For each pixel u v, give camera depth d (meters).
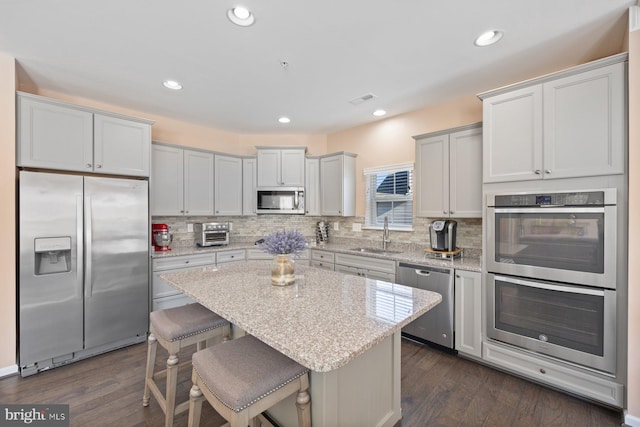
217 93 2.94
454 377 2.26
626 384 1.78
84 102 3.09
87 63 2.35
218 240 3.99
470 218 2.98
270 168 4.23
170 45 2.10
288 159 4.23
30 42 2.05
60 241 2.41
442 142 2.90
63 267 2.48
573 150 1.95
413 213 3.49
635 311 1.71
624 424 1.74
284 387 1.20
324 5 1.69
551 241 2.04
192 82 2.70
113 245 2.70
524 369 2.18
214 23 1.85
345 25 1.88
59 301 2.41
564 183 2.00
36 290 2.31
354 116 3.66
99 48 2.13
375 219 3.97
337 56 2.25
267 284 1.83
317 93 2.95
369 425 1.52
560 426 1.74
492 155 2.32
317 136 4.58
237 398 1.07
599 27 1.89
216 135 4.28
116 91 2.89
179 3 1.67
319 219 4.60
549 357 2.07
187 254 3.44
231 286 1.78
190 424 1.34
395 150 3.68
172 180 3.59
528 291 2.15
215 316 1.77
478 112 2.97
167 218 3.88
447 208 2.87
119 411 1.86
